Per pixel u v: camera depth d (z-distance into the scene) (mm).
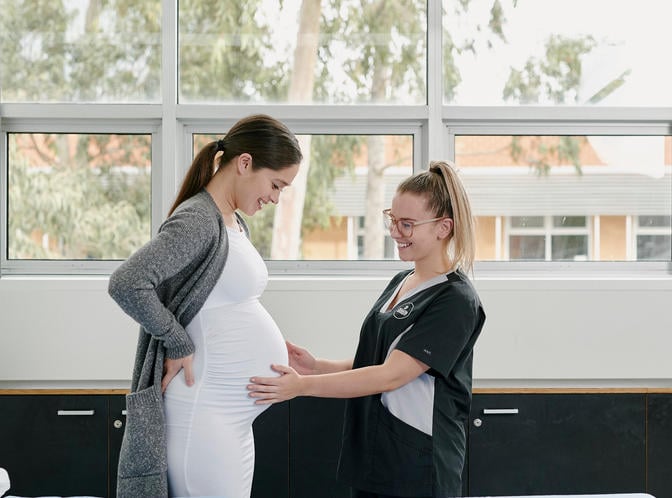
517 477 2762
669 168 3010
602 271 3008
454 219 1748
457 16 2939
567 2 2941
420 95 2951
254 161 1691
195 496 1654
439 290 1744
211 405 1659
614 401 2773
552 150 3000
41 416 2734
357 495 1823
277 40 2930
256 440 2752
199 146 2975
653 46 2957
